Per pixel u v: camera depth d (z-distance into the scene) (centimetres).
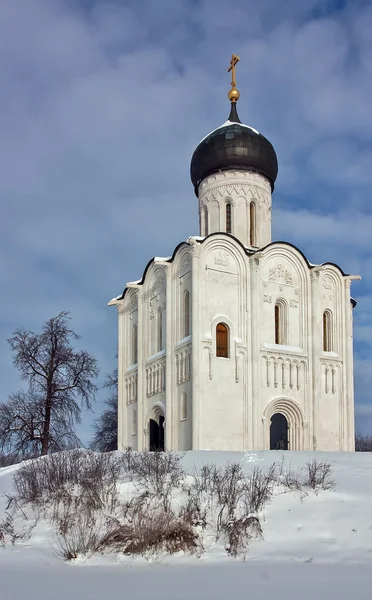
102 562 1894
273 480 2438
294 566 1752
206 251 4503
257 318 4553
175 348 4553
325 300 4938
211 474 2569
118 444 5119
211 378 4328
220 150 5216
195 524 2105
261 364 4541
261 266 4716
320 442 4631
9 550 2044
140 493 2369
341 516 2136
